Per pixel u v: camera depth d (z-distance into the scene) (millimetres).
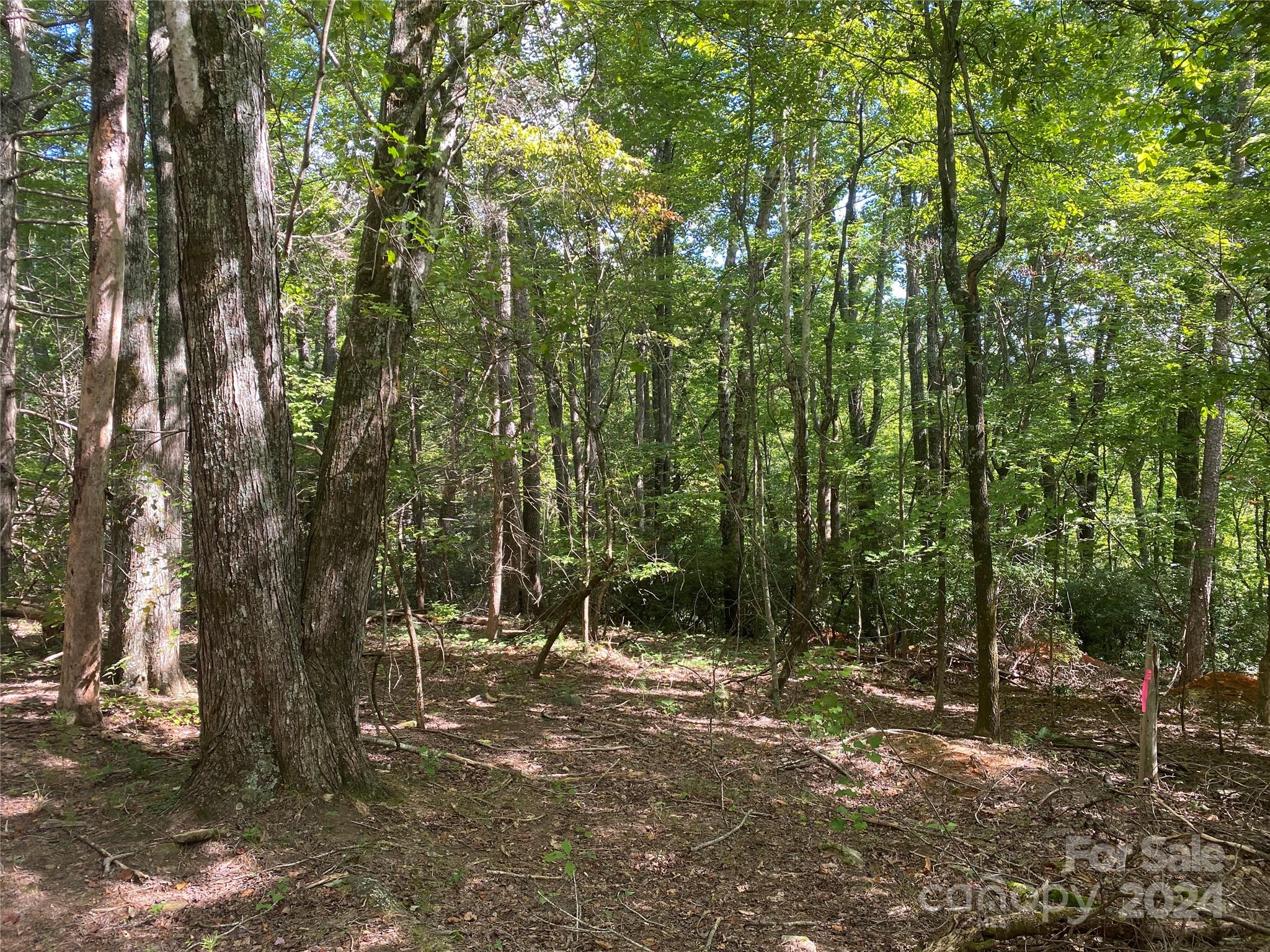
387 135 4793
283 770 4488
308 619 4715
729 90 9781
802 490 9438
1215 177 7660
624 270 9078
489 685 8945
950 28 7316
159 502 7574
